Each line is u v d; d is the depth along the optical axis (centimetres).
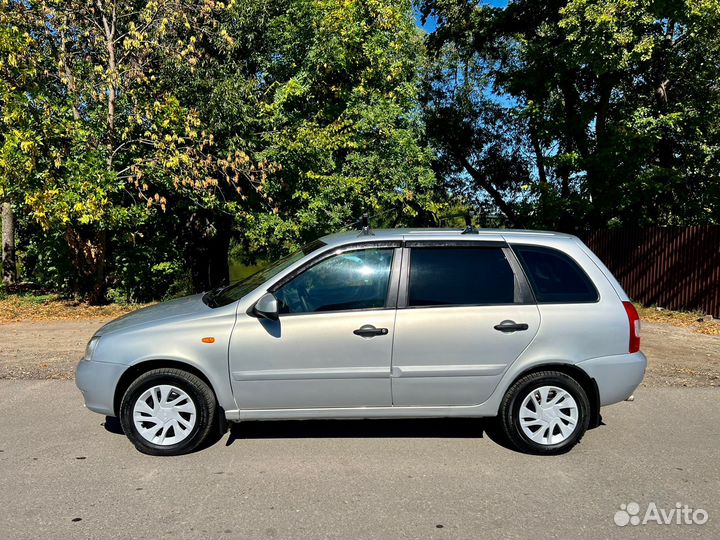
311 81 1432
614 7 1318
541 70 1711
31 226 1434
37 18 1209
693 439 524
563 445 484
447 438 525
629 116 1583
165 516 377
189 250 1712
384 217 1770
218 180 1398
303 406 482
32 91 1188
